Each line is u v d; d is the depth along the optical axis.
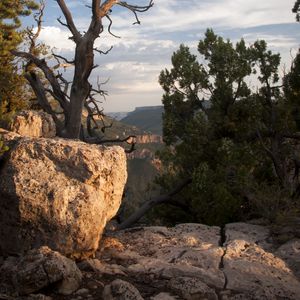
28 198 8.66
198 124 22.84
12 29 17.48
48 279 7.47
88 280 8.04
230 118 23.25
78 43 21.22
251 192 16.91
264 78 23.67
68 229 8.70
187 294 7.48
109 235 10.80
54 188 8.84
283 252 10.13
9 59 20.77
